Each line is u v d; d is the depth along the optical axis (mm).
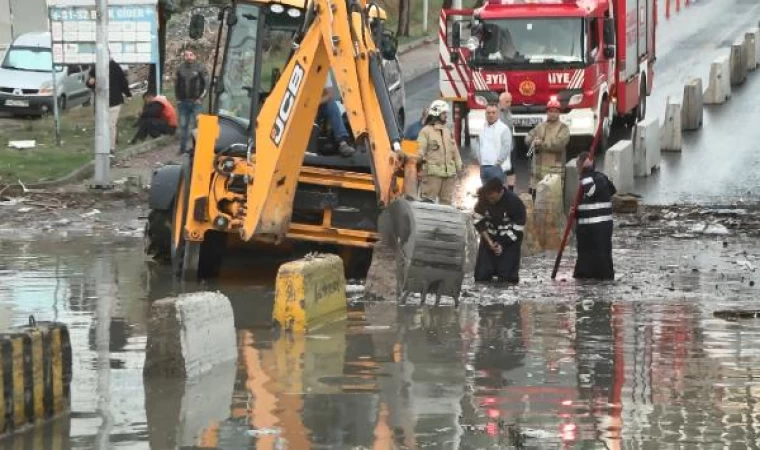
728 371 25000
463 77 61156
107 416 21766
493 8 59812
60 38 60312
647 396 23047
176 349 24391
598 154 61000
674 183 53969
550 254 41344
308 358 26109
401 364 25547
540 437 20469
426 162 40031
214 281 35719
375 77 31125
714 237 43531
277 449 19906
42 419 21422
